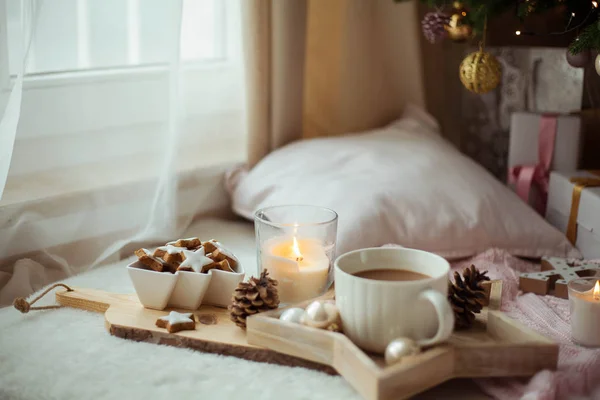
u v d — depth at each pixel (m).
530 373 0.82
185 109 1.30
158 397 0.82
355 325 0.83
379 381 0.76
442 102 1.56
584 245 1.17
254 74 1.31
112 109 1.18
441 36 1.22
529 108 1.36
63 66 1.14
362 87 1.49
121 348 0.90
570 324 0.94
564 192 1.21
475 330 0.89
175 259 0.96
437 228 1.13
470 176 1.21
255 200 1.25
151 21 1.19
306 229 0.97
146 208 1.23
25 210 1.11
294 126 1.39
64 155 1.14
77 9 1.14
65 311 0.98
